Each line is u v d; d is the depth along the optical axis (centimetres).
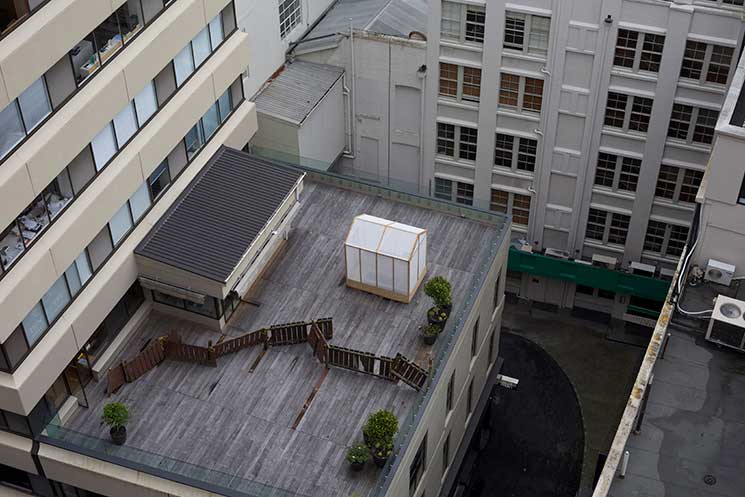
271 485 3888
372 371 4262
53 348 3778
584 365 6097
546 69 5419
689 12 4931
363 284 4638
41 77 3434
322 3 6169
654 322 6209
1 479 4284
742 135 3600
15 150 3403
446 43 5559
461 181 6188
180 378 4294
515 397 5941
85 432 4081
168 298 4491
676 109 5344
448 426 4706
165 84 4203
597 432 5741
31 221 3584
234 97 4834
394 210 5134
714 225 3925
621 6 5041
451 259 4856
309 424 4103
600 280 6050
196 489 3812
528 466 5581
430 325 4394
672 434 3512
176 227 4378
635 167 5659
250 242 4375
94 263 4009
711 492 3338
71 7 3444
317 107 5747
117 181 3959
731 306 3775
